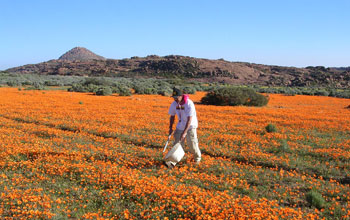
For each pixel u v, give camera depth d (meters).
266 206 5.39
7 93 36.25
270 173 7.59
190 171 7.43
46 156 8.12
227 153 9.29
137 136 11.49
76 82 71.38
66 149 9.14
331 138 12.23
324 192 6.42
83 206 5.34
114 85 61.03
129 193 5.84
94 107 22.44
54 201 5.55
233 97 28.91
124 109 21.61
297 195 6.28
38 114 17.50
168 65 183.00
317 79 148.12
